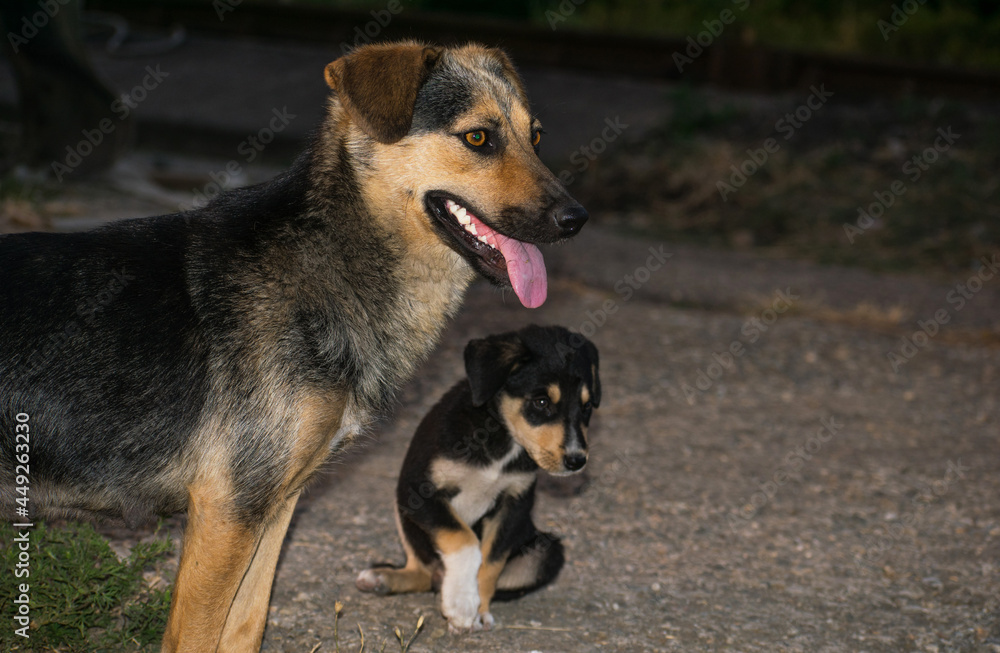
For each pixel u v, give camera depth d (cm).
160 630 325
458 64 321
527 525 386
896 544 458
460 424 370
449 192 305
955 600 405
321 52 1722
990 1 1848
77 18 900
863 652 360
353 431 305
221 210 298
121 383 269
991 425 637
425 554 375
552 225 307
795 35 1784
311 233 296
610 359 707
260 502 281
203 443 278
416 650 343
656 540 449
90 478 275
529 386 369
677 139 1374
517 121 325
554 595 393
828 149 1337
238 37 1769
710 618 380
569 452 361
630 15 1847
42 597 319
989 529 480
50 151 919
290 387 280
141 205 909
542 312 801
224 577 282
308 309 287
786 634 370
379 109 293
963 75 1452
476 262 312
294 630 347
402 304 310
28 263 268
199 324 278
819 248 1123
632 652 351
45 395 264
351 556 410
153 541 355
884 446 588
